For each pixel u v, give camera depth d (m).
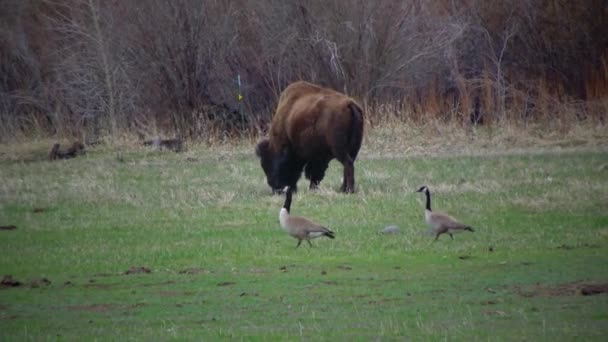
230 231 53.72
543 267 42.25
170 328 32.94
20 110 119.00
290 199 49.28
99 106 111.56
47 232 55.16
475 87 105.44
